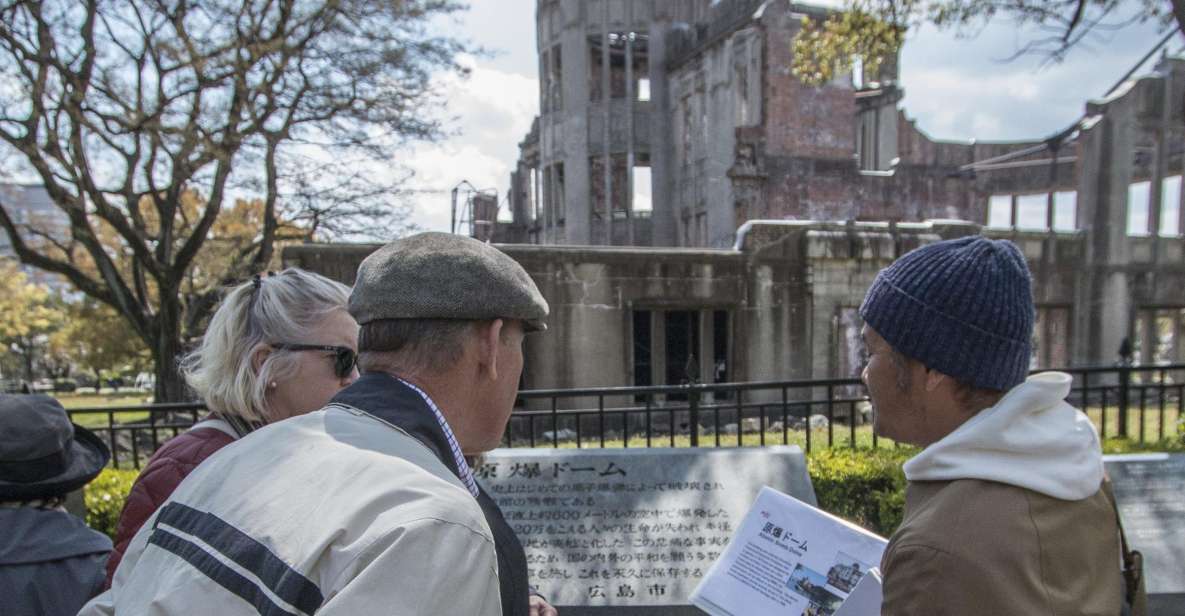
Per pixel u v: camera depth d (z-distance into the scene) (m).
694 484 3.47
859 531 2.00
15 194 16.77
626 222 25.58
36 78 11.70
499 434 1.32
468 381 1.23
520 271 1.30
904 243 10.83
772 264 10.37
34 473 1.74
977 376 1.24
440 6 13.03
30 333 38.31
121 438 9.45
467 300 1.19
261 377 1.79
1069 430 1.23
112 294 14.22
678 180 24.61
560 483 3.50
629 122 25.06
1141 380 13.43
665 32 25.30
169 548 1.01
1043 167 23.23
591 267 9.64
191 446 1.80
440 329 1.20
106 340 22.45
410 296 1.18
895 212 21.05
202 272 18.17
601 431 4.45
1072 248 13.58
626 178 26.50
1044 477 1.15
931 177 21.55
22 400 1.79
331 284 1.98
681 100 24.31
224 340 1.86
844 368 10.58
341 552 0.89
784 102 20.03
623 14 25.20
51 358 44.72
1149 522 3.36
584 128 25.41
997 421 1.19
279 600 0.88
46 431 1.76
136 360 26.97
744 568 2.09
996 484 1.15
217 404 1.86
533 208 30.75
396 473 0.99
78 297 30.02
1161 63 15.30
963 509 1.13
